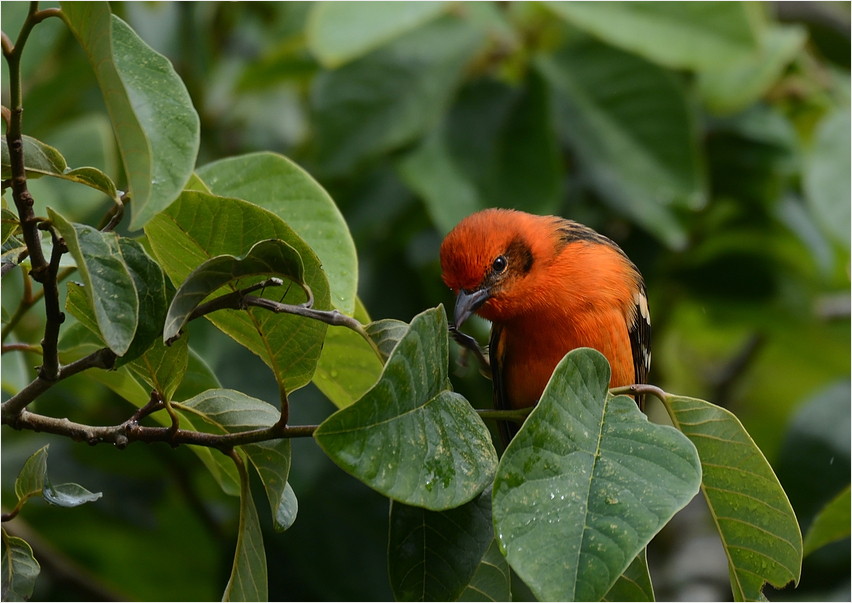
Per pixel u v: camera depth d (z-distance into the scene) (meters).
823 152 10.12
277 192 5.84
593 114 10.38
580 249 8.02
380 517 10.63
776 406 15.69
